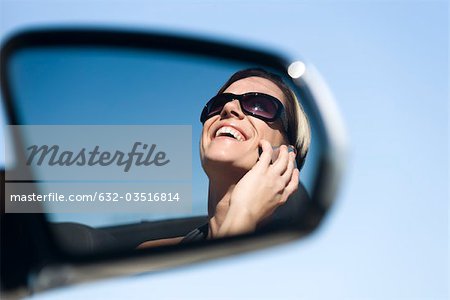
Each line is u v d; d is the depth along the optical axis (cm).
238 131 320
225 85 325
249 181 309
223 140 320
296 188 299
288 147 310
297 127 310
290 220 294
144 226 312
